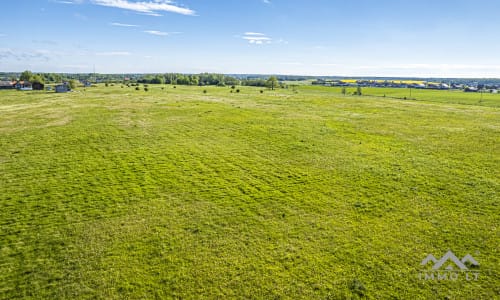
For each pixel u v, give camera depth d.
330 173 28.28
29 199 22.70
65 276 14.69
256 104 81.44
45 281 14.33
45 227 18.95
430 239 17.69
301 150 35.94
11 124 50.75
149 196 23.42
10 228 18.78
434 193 23.69
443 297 13.44
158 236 18.05
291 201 22.64
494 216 20.11
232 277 14.66
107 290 13.81
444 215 20.36
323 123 53.00
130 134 43.66
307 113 65.12
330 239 17.77
